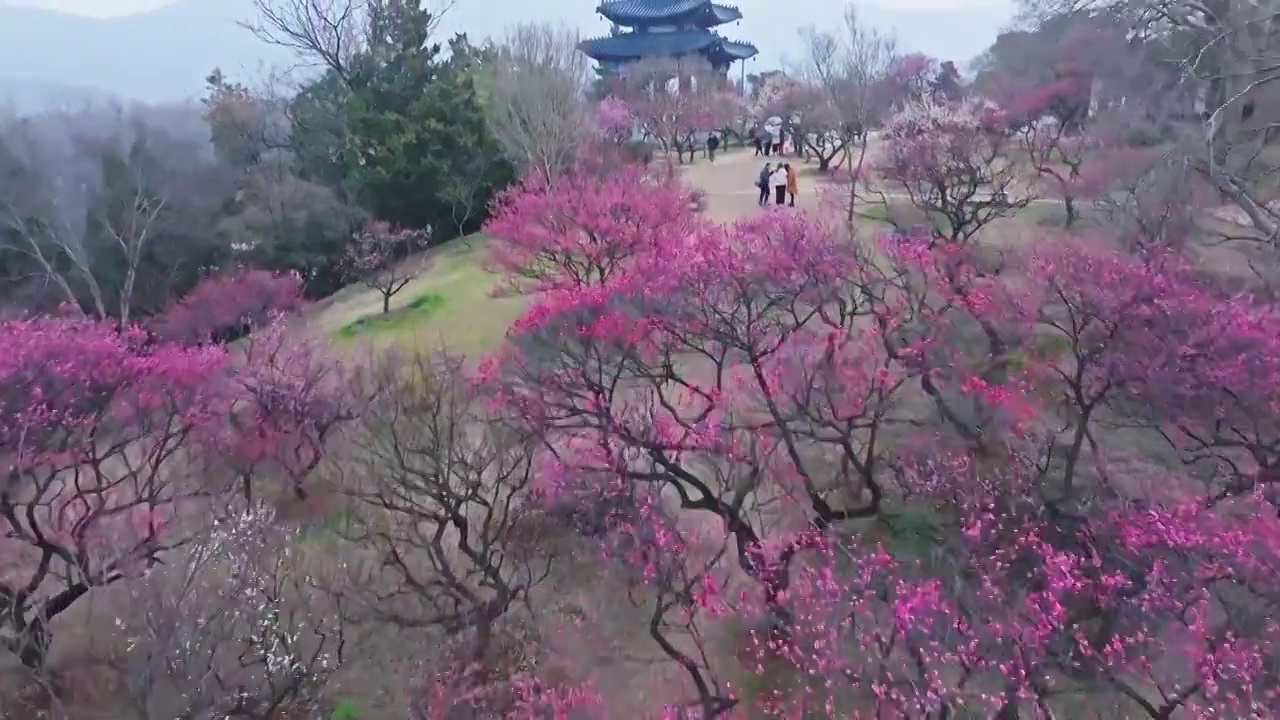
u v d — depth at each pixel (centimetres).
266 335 2022
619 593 1248
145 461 1408
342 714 1136
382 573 1297
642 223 2081
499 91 3525
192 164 3734
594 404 1329
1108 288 1362
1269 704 887
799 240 1504
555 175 2970
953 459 1332
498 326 2305
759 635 1128
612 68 6222
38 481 1335
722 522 1334
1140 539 1069
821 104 3925
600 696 1118
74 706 1123
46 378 1341
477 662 1170
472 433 1447
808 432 1310
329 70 4303
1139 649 966
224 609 1088
